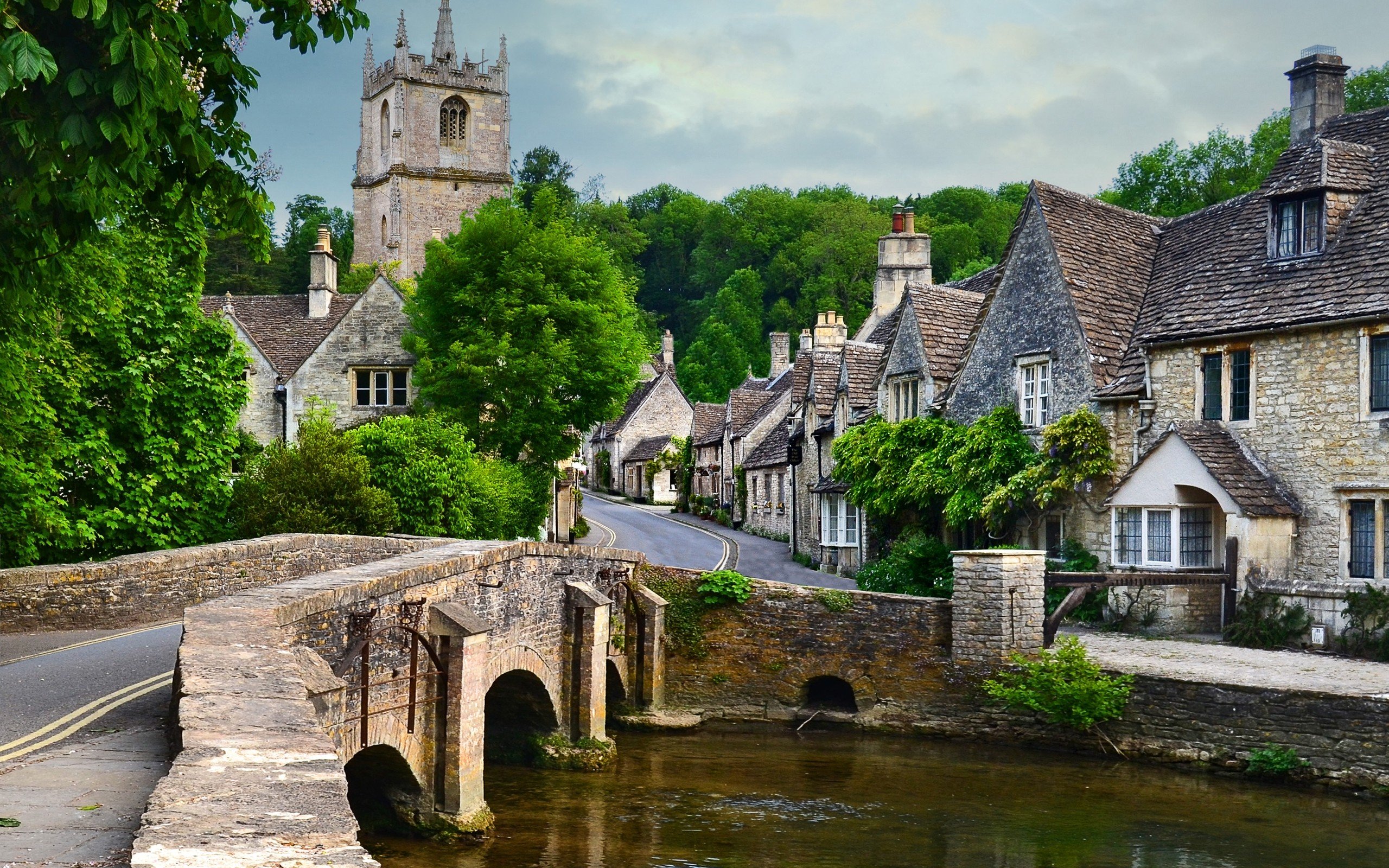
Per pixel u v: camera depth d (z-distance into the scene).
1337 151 23.16
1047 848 15.31
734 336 92.94
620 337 35.88
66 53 9.11
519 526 33.44
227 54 10.83
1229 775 18.23
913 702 22.12
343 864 5.06
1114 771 19.00
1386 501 20.61
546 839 15.58
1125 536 24.38
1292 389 22.00
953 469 27.92
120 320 25.78
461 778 15.09
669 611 23.64
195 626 10.60
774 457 50.72
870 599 22.62
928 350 31.02
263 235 12.05
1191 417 23.61
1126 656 20.62
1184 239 27.55
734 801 17.64
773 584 23.36
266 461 28.39
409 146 86.31
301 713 7.84
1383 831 15.55
